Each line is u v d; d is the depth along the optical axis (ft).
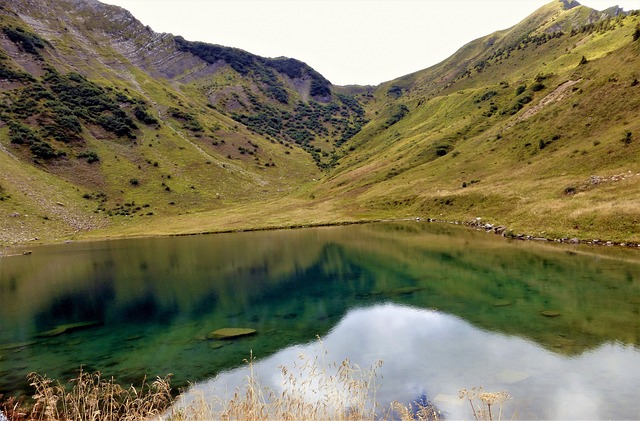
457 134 405.39
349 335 74.74
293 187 516.73
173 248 218.79
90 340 80.33
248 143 634.84
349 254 165.99
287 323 84.38
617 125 211.61
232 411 36.24
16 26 611.47
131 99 606.96
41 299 117.19
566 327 67.72
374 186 370.94
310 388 51.72
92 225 342.64
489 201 220.64
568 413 42.37
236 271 146.82
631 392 45.91
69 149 443.73
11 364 68.64
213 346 73.15
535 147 258.57
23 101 475.72
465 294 94.58
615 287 88.69
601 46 451.94
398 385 52.03
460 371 55.11
